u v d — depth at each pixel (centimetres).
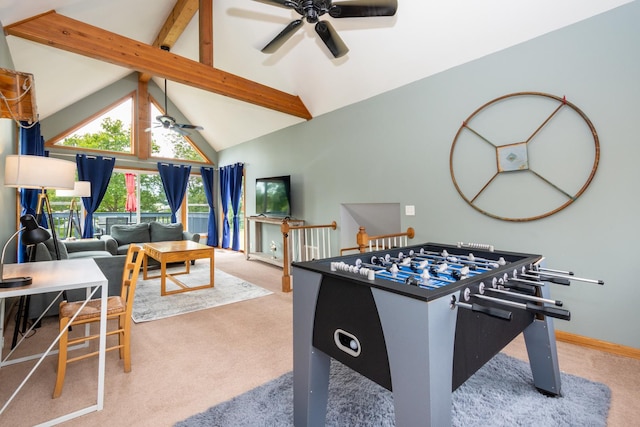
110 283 307
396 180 365
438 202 325
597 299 232
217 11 402
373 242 460
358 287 120
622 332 223
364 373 118
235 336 258
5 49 268
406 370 103
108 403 170
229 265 552
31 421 155
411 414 102
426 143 334
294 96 462
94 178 594
